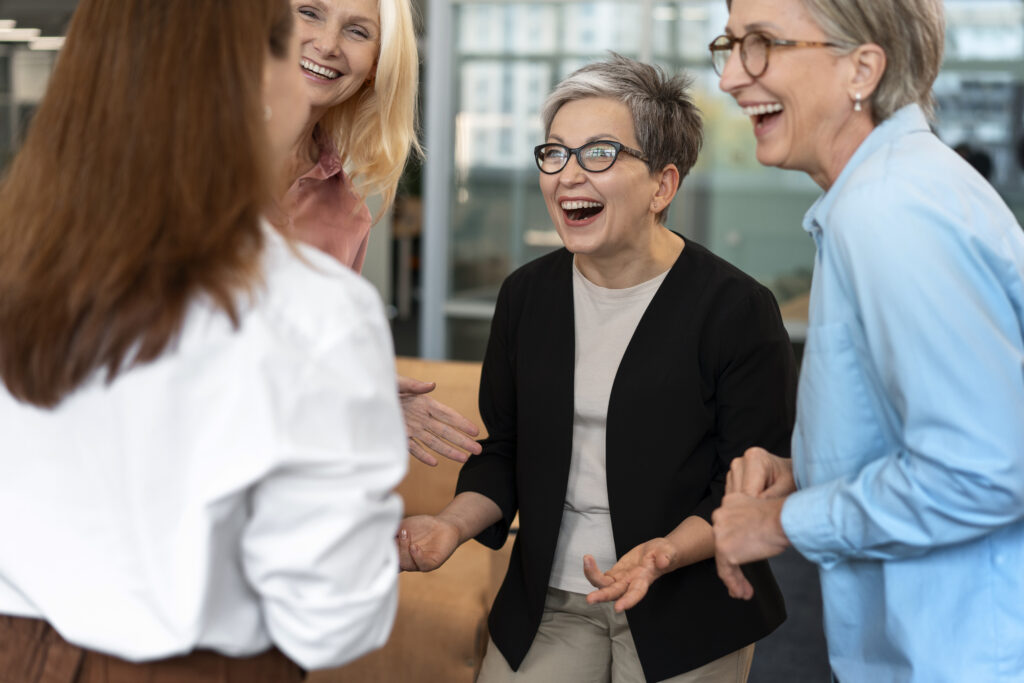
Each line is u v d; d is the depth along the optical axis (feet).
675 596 5.46
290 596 3.29
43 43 19.69
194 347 3.23
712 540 5.14
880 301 3.72
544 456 5.70
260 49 3.55
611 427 5.49
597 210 5.49
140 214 3.30
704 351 5.44
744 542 4.30
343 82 6.72
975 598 3.98
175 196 3.32
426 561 5.45
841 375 4.04
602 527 5.65
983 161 15.79
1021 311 3.86
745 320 5.42
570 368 5.67
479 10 17.24
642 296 5.63
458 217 17.88
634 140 5.37
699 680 5.51
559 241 17.58
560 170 5.45
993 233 3.83
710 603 5.48
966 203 3.80
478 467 6.18
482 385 6.42
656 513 5.43
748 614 5.55
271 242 3.49
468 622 8.09
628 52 16.71
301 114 3.93
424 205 17.88
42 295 3.31
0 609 3.60
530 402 5.77
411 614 8.20
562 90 5.51
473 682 8.13
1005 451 3.59
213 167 3.37
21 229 3.45
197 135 3.36
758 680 10.09
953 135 15.88
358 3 6.55
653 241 5.65
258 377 3.20
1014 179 15.67
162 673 3.45
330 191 7.13
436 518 5.73
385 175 7.32
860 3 3.95
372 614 3.41
